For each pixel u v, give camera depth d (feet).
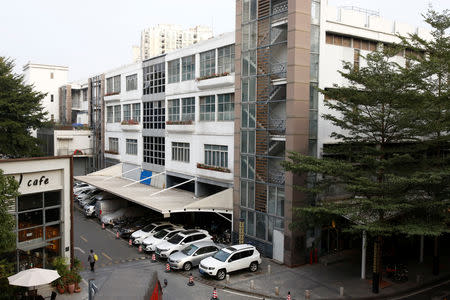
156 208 87.30
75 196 146.61
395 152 69.77
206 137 103.55
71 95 220.43
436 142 68.80
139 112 140.26
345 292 65.57
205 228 104.06
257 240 85.92
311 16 78.48
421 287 69.51
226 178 95.25
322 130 81.41
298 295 64.44
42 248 67.10
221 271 70.38
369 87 63.72
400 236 86.02
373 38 88.84
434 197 63.62
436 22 74.54
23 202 64.03
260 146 84.48
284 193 78.54
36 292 59.57
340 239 86.69
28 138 115.65
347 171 65.05
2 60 118.52
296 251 78.02
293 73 75.77
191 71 110.01
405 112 60.03
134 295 42.60
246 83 88.07
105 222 111.55
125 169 150.82
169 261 76.54
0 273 58.65
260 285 68.54
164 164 124.47
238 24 89.61
